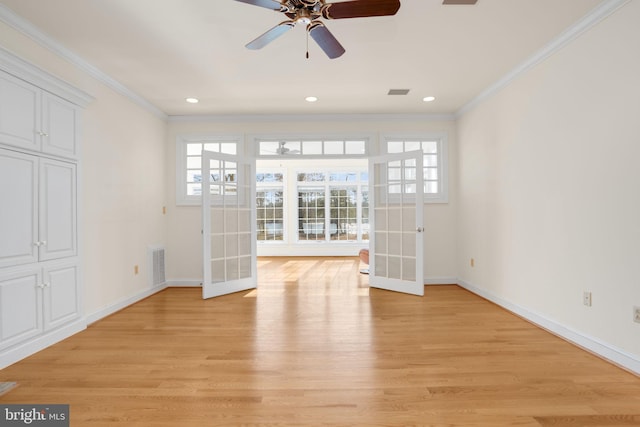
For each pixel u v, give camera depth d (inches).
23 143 103.6
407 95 174.4
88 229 136.6
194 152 212.2
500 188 157.3
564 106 117.0
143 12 102.5
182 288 200.8
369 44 122.5
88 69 135.9
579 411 75.1
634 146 91.9
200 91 167.2
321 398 80.8
